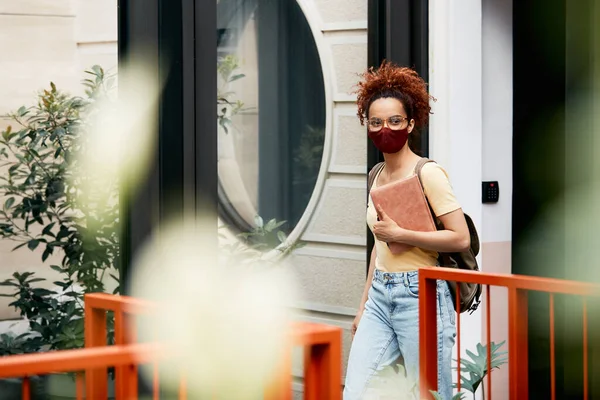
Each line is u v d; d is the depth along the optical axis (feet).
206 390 8.22
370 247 19.35
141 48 14.94
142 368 13.93
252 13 18.76
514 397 12.67
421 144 19.17
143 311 10.11
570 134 19.84
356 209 19.51
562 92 19.86
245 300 17.33
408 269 14.21
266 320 8.40
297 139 19.40
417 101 14.49
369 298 14.80
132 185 14.99
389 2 19.07
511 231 20.59
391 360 14.51
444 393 14.26
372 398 14.42
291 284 18.53
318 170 19.61
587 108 19.71
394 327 14.34
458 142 19.38
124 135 15.05
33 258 15.02
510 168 20.56
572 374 19.63
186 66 15.35
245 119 18.44
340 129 19.70
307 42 19.66
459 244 14.05
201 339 8.18
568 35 19.69
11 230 14.90
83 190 15.26
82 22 15.26
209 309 8.62
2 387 13.64
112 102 15.20
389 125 14.28
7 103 14.87
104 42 15.30
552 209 20.15
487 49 20.15
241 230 17.94
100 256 15.30
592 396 19.24
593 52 19.60
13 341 14.65
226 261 17.33
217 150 16.12
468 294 14.53
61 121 15.21
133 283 14.96
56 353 7.33
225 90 18.21
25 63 14.98
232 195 17.95
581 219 19.86
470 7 19.47
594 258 19.77
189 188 15.48
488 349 13.19
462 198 19.49
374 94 14.49
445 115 19.30
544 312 20.22
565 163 19.89
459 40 19.31
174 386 13.61
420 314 13.69
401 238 13.97
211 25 15.70
